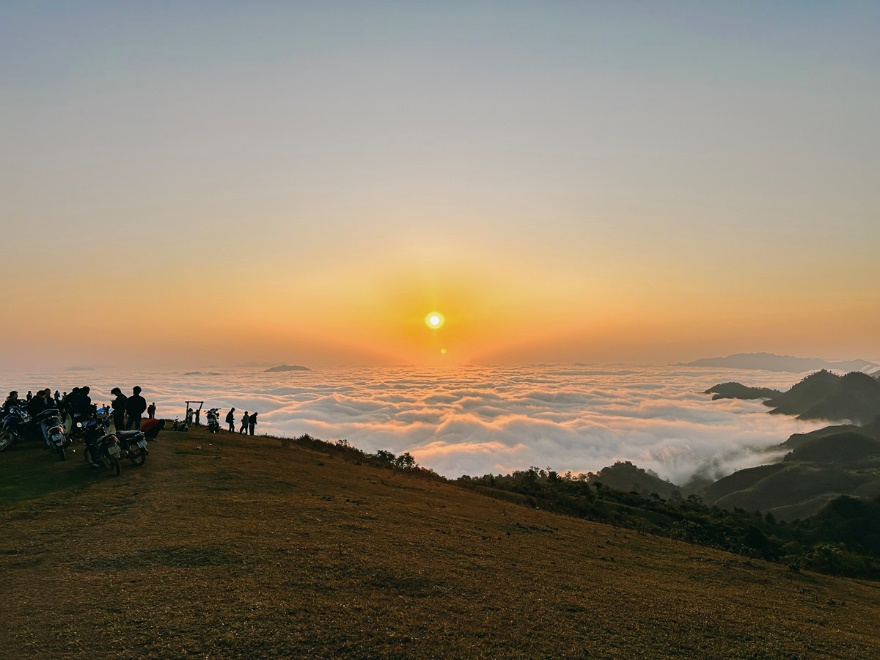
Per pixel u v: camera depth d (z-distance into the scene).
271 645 7.64
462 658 7.88
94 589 9.30
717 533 37.81
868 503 120.50
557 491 54.28
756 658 9.48
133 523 13.67
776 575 19.73
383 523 16.47
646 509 53.19
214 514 15.08
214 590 9.42
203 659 7.14
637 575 15.48
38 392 26.22
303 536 13.45
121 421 24.84
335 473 26.59
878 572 30.56
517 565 13.84
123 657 7.08
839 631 12.25
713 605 12.77
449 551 14.16
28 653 7.05
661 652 9.10
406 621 8.92
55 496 16.33
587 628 9.73
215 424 38.56
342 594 9.78
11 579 9.73
